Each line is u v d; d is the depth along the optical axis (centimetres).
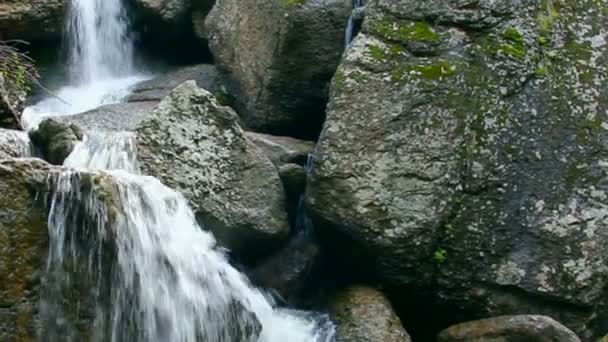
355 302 566
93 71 919
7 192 451
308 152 659
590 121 609
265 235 588
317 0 723
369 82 605
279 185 605
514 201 586
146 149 586
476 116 597
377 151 586
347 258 596
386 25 630
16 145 573
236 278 552
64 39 892
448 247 577
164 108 602
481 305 578
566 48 625
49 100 840
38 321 452
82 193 472
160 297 500
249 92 769
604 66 626
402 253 572
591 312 577
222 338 526
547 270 576
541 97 608
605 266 580
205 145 597
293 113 746
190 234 532
